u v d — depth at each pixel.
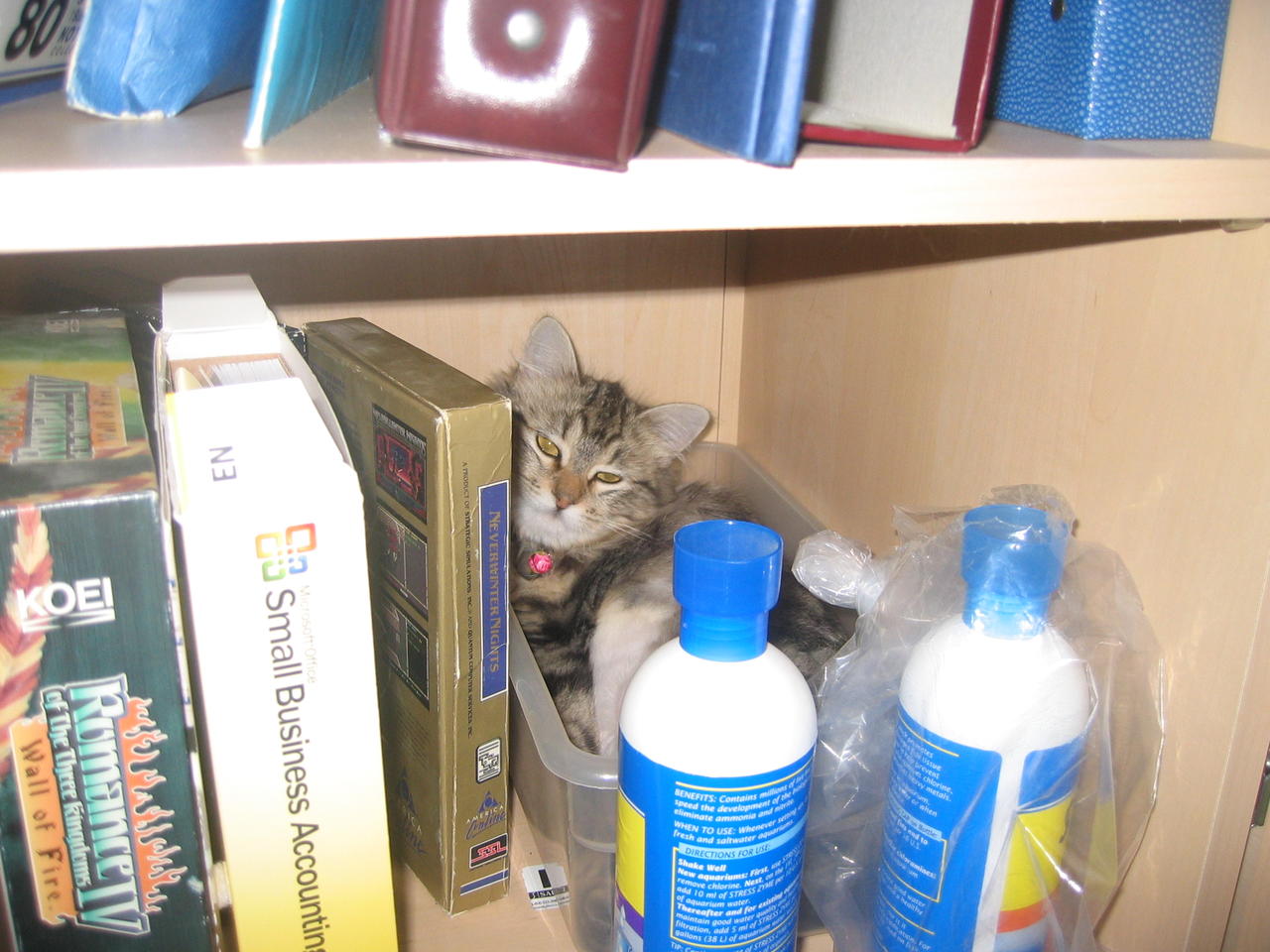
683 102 0.44
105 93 0.41
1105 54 0.49
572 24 0.35
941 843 0.56
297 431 0.47
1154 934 0.62
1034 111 0.54
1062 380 0.64
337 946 0.55
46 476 0.42
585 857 0.68
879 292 0.87
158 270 0.97
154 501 0.41
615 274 1.18
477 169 0.37
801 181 0.40
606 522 1.30
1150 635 0.58
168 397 0.47
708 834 0.51
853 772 0.70
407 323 1.10
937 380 0.78
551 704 0.72
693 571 0.49
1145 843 0.61
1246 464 0.51
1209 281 0.52
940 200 0.42
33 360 0.55
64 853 0.46
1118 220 0.46
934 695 0.55
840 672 0.71
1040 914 0.58
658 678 0.52
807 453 1.05
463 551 0.59
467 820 0.68
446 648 0.61
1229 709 0.55
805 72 0.38
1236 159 0.44
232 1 0.41
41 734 0.43
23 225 0.33
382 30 0.38
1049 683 0.53
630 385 1.25
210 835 0.54
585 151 0.37
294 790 0.51
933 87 0.46
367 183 0.36
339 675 0.50
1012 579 0.53
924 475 0.81
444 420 0.55
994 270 0.70
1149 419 0.57
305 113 0.44
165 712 0.45
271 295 1.03
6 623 0.41
